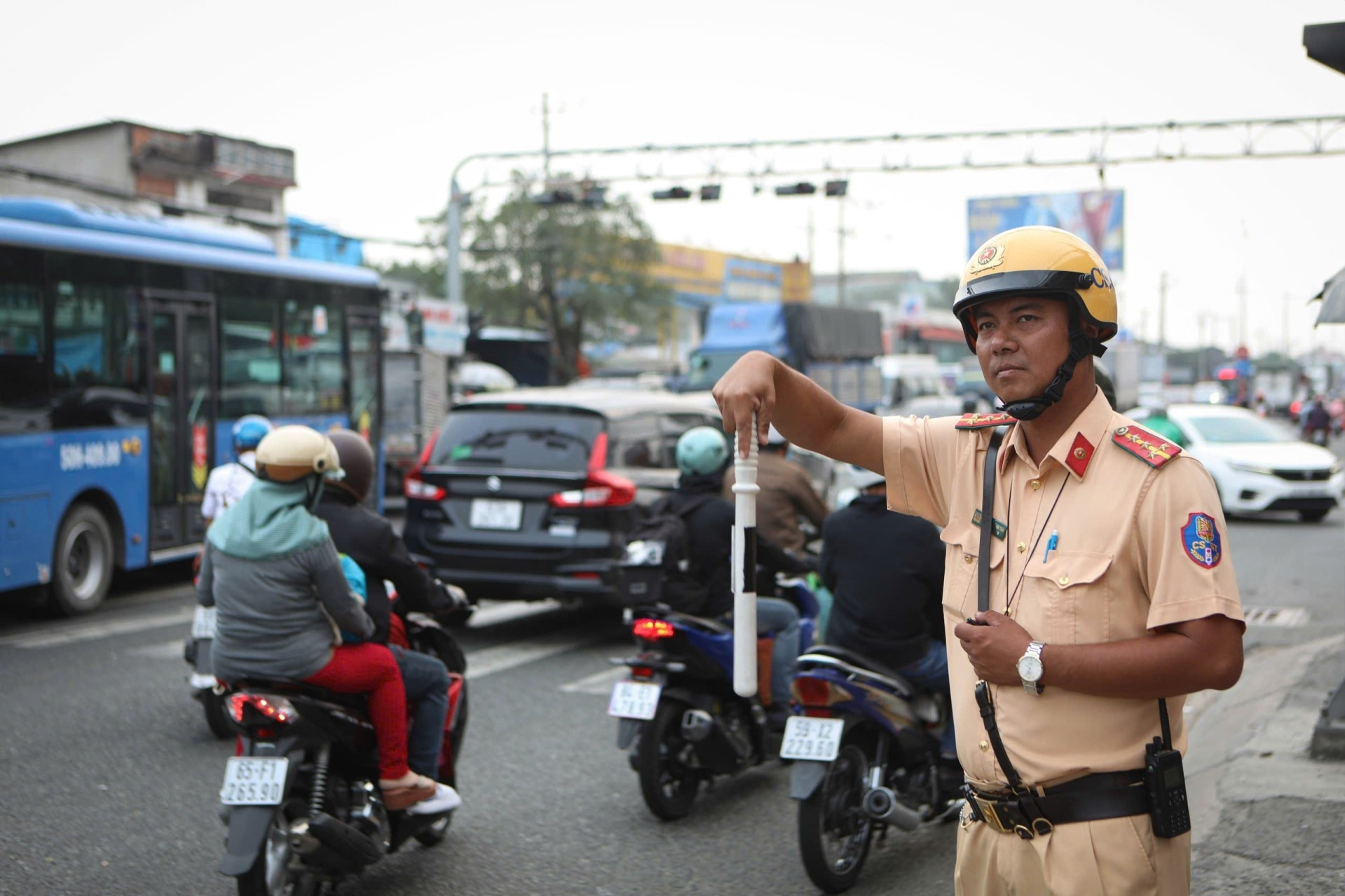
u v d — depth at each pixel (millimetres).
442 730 4777
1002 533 2232
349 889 4645
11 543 9641
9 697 7484
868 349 35688
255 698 4070
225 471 7426
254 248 13086
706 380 30625
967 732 2275
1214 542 2061
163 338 11398
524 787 5918
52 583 10117
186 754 6316
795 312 30672
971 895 2361
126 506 10938
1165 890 2131
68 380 10258
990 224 42062
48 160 27422
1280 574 12359
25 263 9852
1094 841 2113
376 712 4398
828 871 4562
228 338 12320
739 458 2332
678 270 62562
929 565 4934
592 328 46562
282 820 4172
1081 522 2135
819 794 4531
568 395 9922
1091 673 2057
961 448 2375
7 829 5219
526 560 9172
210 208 28641
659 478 9664
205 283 11984
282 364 13141
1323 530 16141
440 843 5152
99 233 10859
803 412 2473
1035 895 2197
